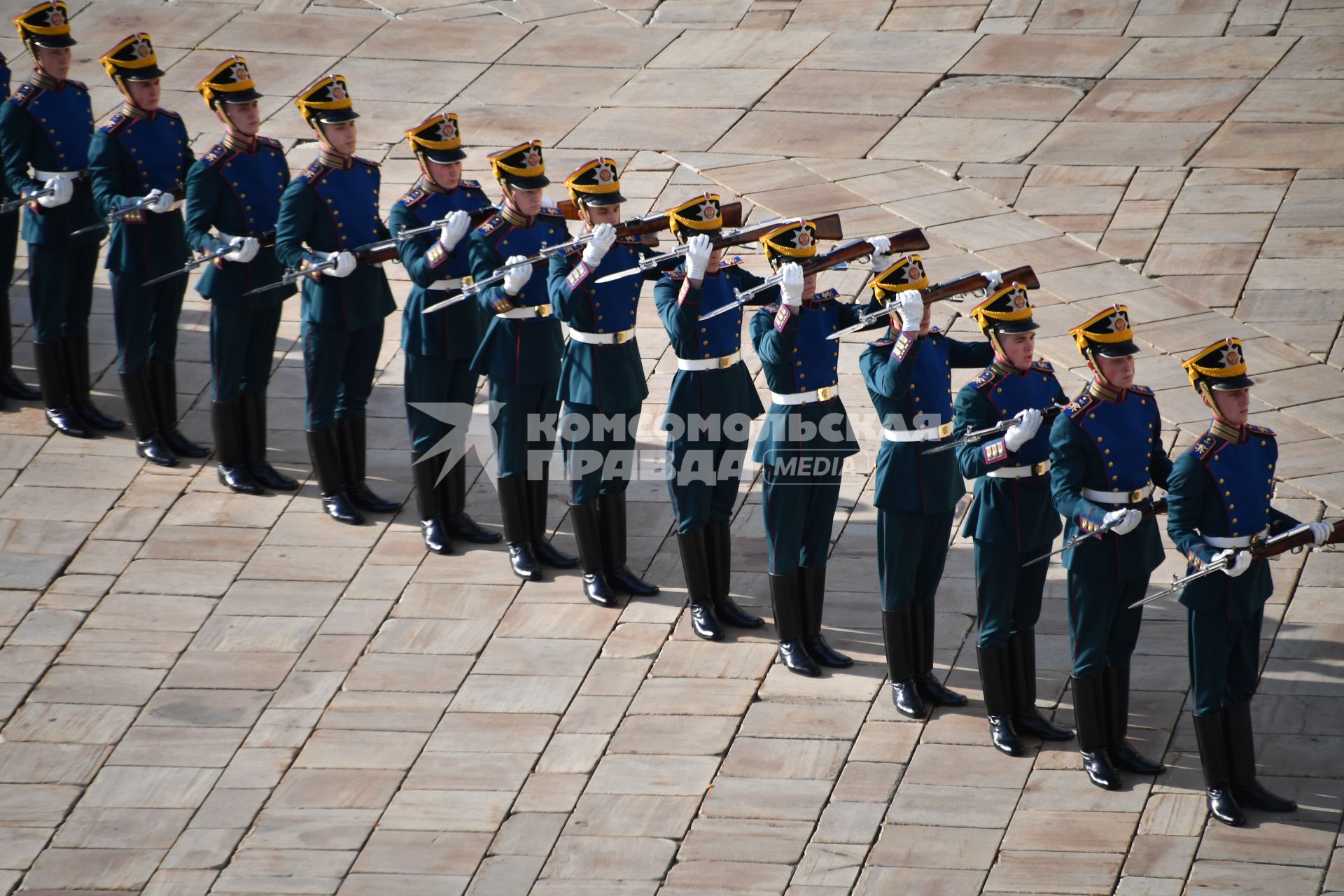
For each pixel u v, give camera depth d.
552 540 40.59
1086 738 32.47
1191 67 60.88
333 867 31.17
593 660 36.38
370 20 66.88
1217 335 46.78
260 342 42.09
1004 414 32.75
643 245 37.09
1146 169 55.06
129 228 41.62
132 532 40.81
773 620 37.53
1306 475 40.88
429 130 38.53
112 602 38.44
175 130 42.31
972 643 36.72
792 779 32.84
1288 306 47.88
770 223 34.69
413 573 39.34
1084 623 31.92
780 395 34.81
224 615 38.00
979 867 30.55
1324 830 30.86
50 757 34.00
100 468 43.28
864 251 34.34
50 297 43.41
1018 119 58.50
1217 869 30.14
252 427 42.47
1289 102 57.94
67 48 42.72
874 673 35.78
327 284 39.62
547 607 38.09
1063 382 44.50
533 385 38.16
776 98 60.75
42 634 37.41
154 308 42.69
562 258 35.97
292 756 33.94
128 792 33.09
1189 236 51.41
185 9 67.38
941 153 56.72
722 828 31.75
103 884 30.94
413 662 36.44
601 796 32.66
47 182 42.62
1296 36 62.16
